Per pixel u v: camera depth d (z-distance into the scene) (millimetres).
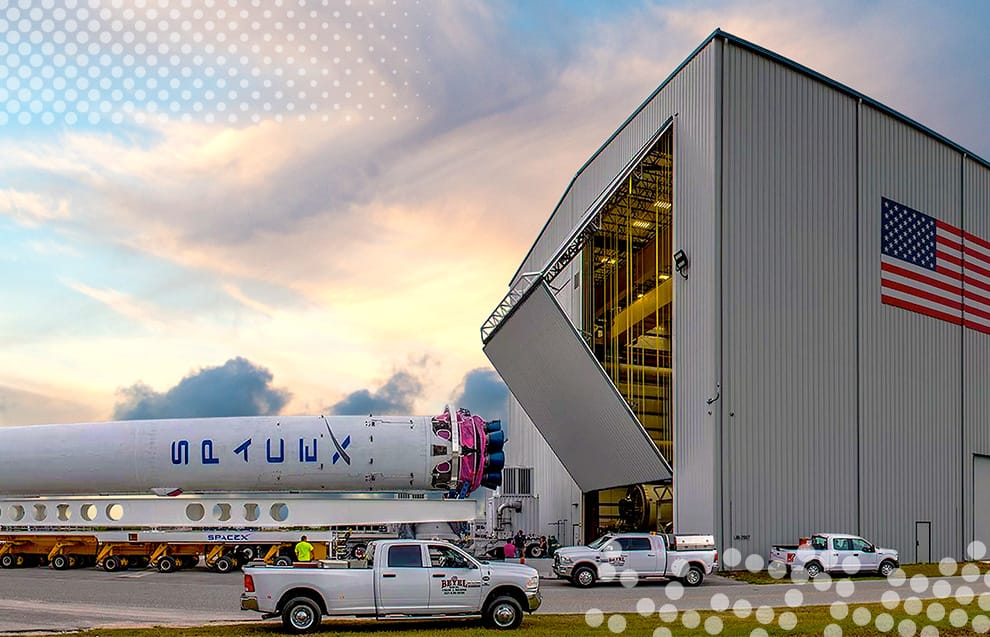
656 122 40219
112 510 33156
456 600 17438
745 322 35219
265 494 33938
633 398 41875
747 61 36812
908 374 40250
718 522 33281
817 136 38375
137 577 29719
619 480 40688
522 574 17781
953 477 41594
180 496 33406
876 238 39844
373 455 34656
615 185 39375
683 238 37156
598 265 46312
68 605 22172
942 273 42938
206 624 18703
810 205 37688
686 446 35469
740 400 34594
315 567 17562
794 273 36750
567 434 42500
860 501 37094
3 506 33406
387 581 17297
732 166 35875
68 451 34656
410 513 33719
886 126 41188
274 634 16812
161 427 34938
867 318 38812
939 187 43500
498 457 36562
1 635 16734
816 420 36344
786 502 34938
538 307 37844
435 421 35750
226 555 32250
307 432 34656
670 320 40344
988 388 44719
